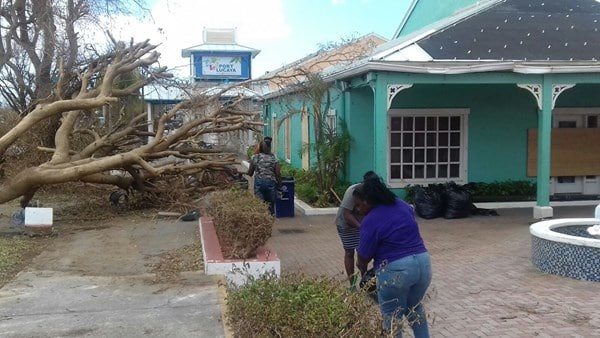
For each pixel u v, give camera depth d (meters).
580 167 14.24
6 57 16.38
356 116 13.71
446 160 13.93
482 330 5.22
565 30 13.12
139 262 7.43
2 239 8.84
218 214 7.55
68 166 10.53
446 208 11.89
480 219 11.72
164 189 11.91
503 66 10.91
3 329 4.87
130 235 9.34
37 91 15.79
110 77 11.82
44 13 14.80
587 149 14.23
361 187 4.51
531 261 7.84
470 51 12.02
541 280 6.91
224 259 6.85
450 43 12.30
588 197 14.17
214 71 36.09
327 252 8.83
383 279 4.23
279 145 22.72
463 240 9.59
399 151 13.70
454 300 6.16
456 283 6.87
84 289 6.13
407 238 4.27
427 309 5.84
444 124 13.87
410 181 13.77
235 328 3.90
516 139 14.05
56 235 9.33
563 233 7.77
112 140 12.81
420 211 11.94
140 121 14.41
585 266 6.81
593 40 12.77
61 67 12.82
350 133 13.71
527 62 11.11
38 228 9.11
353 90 13.55
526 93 13.98
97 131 14.45
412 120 13.73
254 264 6.59
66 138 11.26
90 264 7.34
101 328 4.89
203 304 5.56
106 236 9.27
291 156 20.30
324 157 13.48
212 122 12.27
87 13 14.34
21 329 4.87
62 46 13.94
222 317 5.14
